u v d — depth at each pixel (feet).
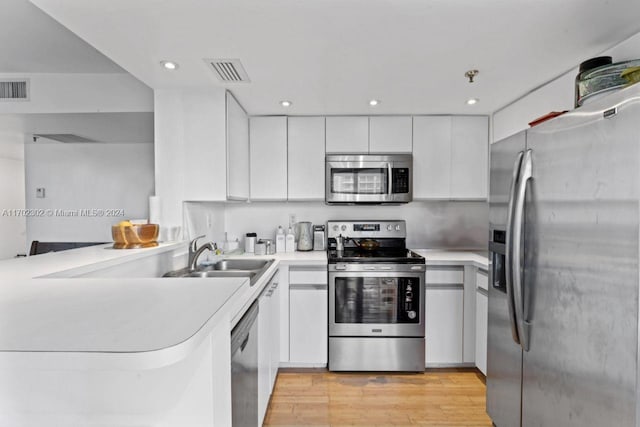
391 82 7.14
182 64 6.20
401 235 10.37
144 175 12.36
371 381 8.25
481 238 10.73
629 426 3.22
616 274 3.34
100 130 10.28
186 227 7.64
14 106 8.36
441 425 6.55
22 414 2.68
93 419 2.73
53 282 3.51
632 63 4.47
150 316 2.41
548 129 4.33
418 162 9.67
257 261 8.27
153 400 2.77
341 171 9.46
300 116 9.65
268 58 5.95
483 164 9.70
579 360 3.84
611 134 3.37
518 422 5.18
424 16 4.64
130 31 5.02
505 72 6.59
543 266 4.42
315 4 4.37
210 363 2.83
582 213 3.76
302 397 7.51
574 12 4.55
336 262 8.57
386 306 8.61
